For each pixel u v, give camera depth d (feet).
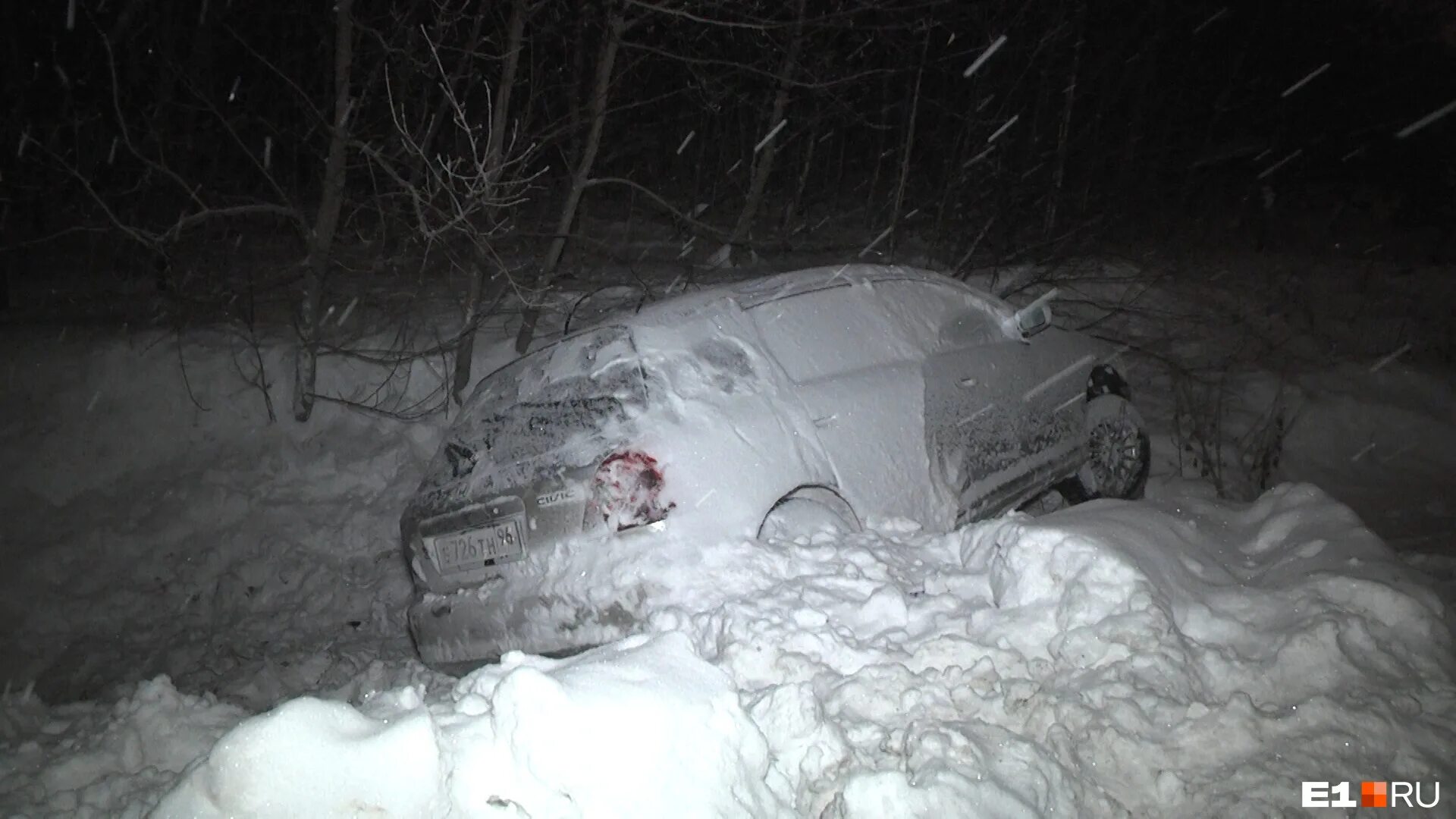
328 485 26.25
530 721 9.32
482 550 15.33
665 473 14.15
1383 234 65.72
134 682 20.35
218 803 8.70
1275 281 47.39
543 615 14.47
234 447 26.58
